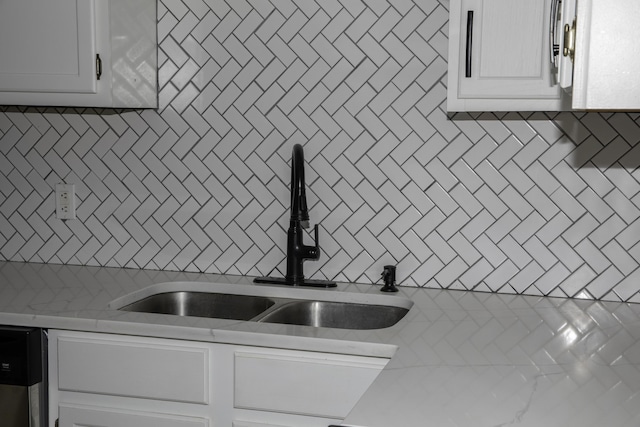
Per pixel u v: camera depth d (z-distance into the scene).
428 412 1.42
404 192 2.59
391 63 2.55
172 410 2.12
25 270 2.81
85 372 2.17
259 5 2.64
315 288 2.57
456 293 2.54
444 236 2.58
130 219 2.85
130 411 2.15
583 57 1.45
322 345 1.97
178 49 2.72
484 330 2.08
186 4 2.70
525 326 2.13
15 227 2.96
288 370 2.01
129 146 2.81
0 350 2.17
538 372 1.70
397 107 2.56
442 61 2.51
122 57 2.52
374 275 2.65
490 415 1.41
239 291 2.61
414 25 2.52
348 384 1.97
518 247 2.52
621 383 1.63
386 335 2.01
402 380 1.63
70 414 2.20
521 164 2.49
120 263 2.87
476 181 2.53
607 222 2.44
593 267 2.47
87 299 2.37
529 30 2.12
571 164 2.45
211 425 2.10
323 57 2.61
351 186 2.63
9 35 2.52
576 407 1.46
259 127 2.69
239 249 2.76
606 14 1.43
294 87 2.64
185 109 2.75
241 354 2.05
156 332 2.09
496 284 2.55
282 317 2.42
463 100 2.20
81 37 2.45
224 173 2.74
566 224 2.47
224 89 2.70
